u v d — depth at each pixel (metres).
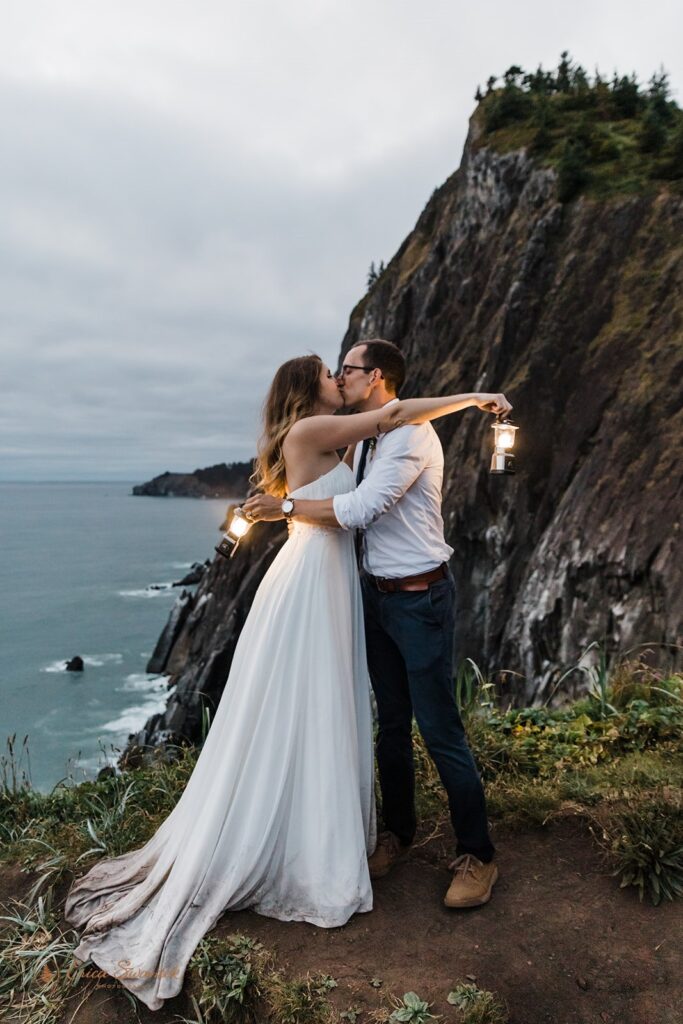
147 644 44.88
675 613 16.62
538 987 2.45
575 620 20.06
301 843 2.83
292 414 3.08
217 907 2.73
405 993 2.39
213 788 2.88
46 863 3.46
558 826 3.43
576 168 30.20
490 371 29.28
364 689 3.12
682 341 23.75
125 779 4.53
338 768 2.87
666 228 27.28
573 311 27.53
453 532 27.41
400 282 42.97
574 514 22.17
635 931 2.69
